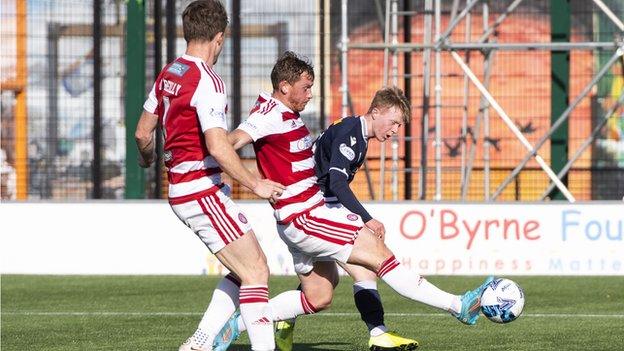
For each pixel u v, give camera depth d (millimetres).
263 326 17641
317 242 18859
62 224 37469
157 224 37219
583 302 29047
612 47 36531
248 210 36469
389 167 42469
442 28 43406
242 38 41938
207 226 17688
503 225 36156
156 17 41094
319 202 19094
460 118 42750
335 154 19000
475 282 34125
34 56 43094
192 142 17469
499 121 42531
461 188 41312
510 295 18859
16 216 37531
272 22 41906
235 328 18938
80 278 36000
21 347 21469
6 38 43125
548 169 36969
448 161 42594
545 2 42531
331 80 42000
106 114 42531
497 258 36188
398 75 39906
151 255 37219
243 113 41969
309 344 21703
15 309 28062
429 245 36344
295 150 18859
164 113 17672
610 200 38094
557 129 39875
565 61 39500
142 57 37562
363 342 21953
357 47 38344
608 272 35875
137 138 18453
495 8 42625
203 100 17172
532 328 23922
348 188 18781
